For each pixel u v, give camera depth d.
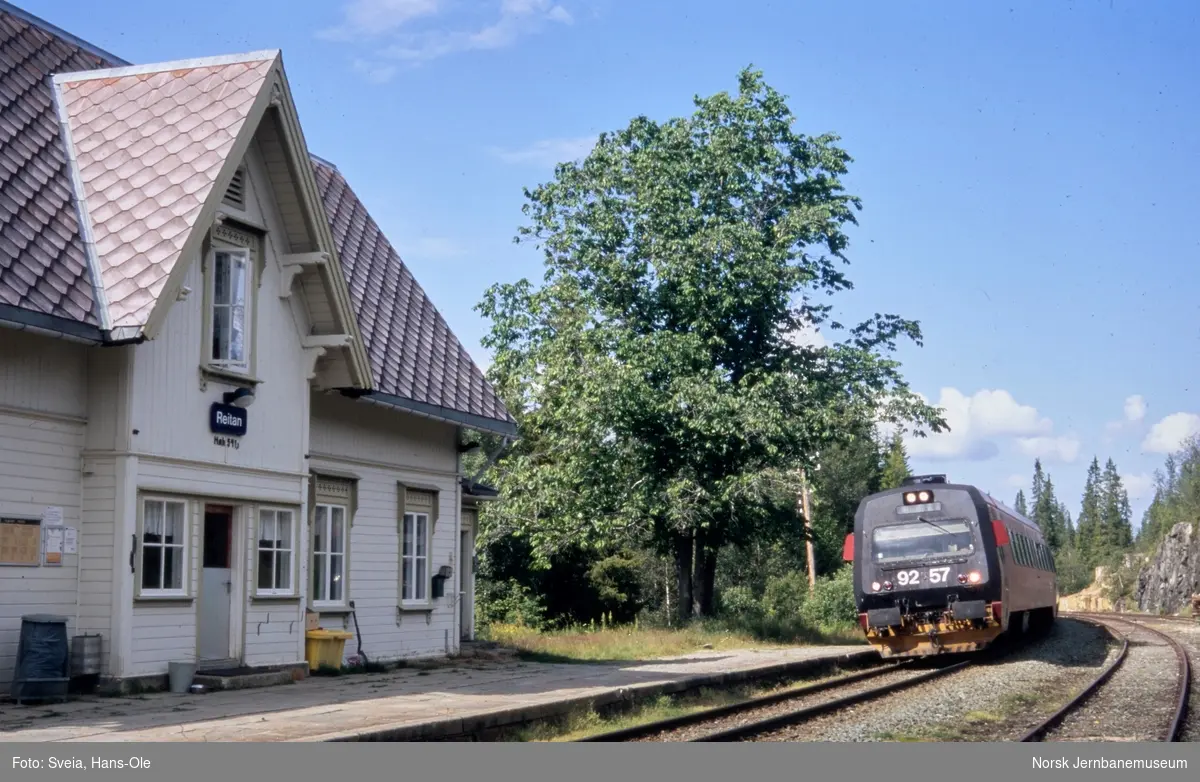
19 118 15.78
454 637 23.47
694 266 32.97
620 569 46.00
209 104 16.48
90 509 14.98
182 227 15.05
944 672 21.64
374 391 19.77
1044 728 13.71
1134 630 40.97
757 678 19.94
